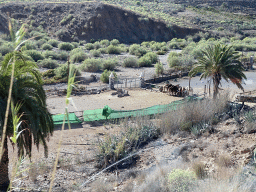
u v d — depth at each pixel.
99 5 97.12
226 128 15.23
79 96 29.16
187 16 124.94
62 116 19.47
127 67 50.59
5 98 8.91
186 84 37.97
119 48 67.50
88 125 18.95
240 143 12.27
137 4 136.12
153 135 15.77
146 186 8.16
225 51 21.06
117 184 10.27
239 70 21.28
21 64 9.31
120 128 17.06
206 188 6.51
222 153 11.21
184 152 12.26
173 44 82.06
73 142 15.49
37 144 10.02
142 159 12.68
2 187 9.73
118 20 98.31
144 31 100.38
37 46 65.00
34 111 9.51
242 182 6.63
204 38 96.12
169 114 17.19
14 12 90.50
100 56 60.22
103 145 13.59
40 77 10.28
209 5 152.75
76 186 10.09
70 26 89.25
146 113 19.06
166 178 8.09
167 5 144.00
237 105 19.38
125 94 29.92
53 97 28.41
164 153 12.94
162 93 31.19
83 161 12.80
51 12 95.00
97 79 39.31
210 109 17.72
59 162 12.56
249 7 152.62
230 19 124.56
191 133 15.35
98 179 10.77
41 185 10.27
